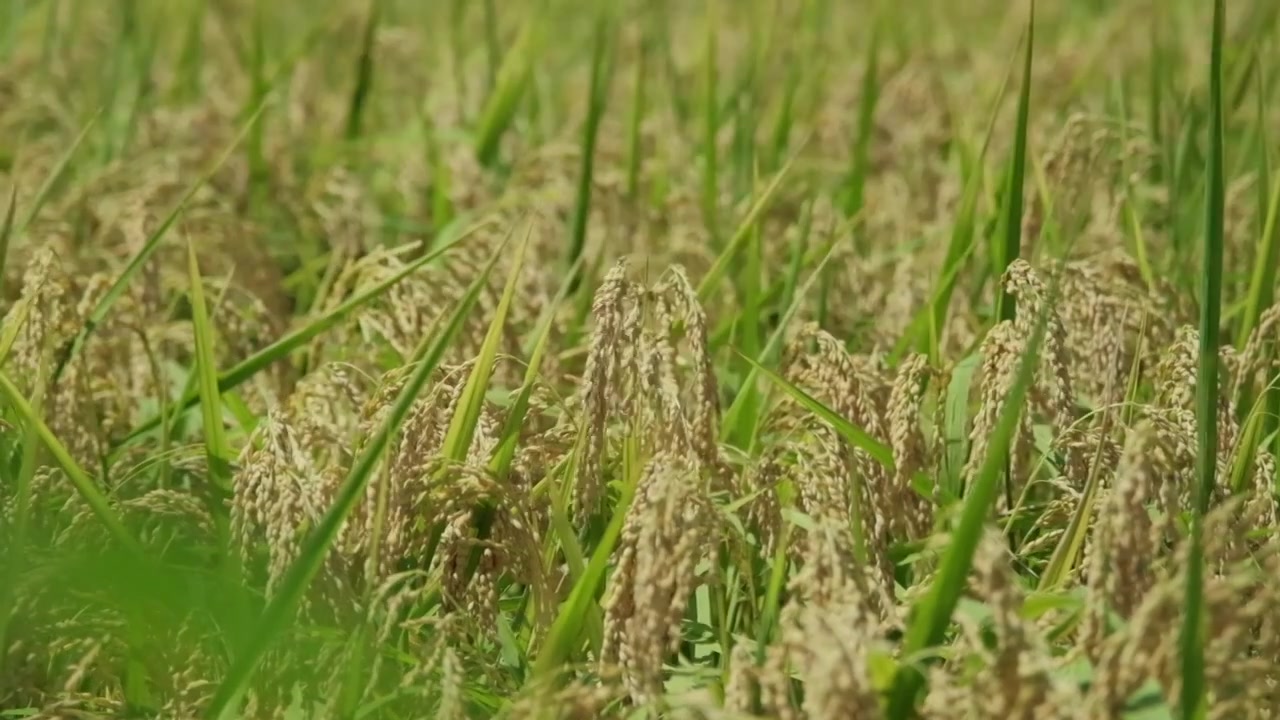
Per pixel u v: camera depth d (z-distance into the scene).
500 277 5.45
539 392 4.05
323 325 4.23
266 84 8.77
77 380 4.19
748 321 5.07
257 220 7.40
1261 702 2.93
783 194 6.94
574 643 3.43
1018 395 2.66
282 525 3.28
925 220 7.36
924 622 2.72
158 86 9.91
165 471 4.19
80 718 3.22
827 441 3.54
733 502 3.76
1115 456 3.69
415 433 3.56
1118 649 2.62
